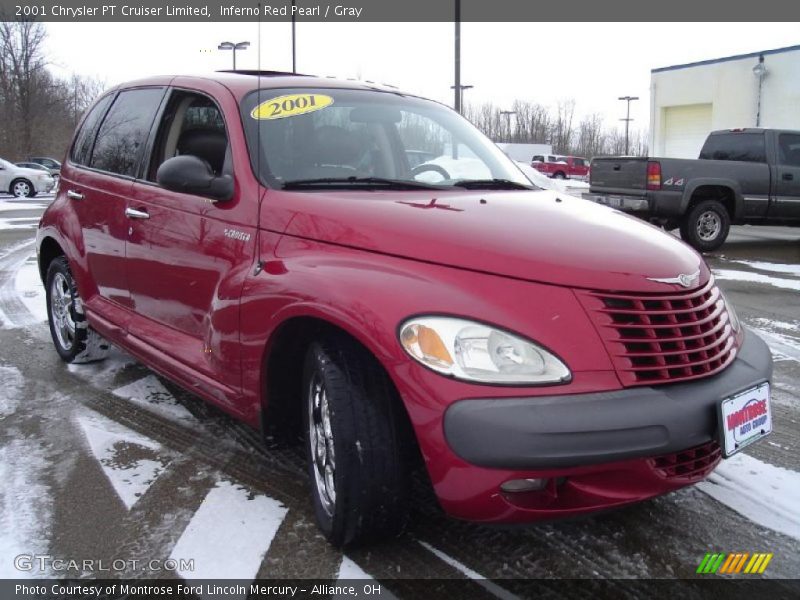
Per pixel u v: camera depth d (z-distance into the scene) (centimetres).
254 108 351
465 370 230
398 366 237
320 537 288
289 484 334
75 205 473
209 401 347
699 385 249
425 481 299
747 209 1115
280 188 319
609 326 240
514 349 232
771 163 1121
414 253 259
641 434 230
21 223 1524
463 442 226
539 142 7156
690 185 1077
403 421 259
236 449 372
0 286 798
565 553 278
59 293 518
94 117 497
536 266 248
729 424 250
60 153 6222
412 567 268
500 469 225
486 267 248
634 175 1096
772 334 611
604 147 7456
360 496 256
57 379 483
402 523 268
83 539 287
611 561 273
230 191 328
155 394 454
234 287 310
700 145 2566
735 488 331
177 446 376
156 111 412
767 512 310
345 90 390
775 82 2272
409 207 288
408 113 395
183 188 324
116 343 436
